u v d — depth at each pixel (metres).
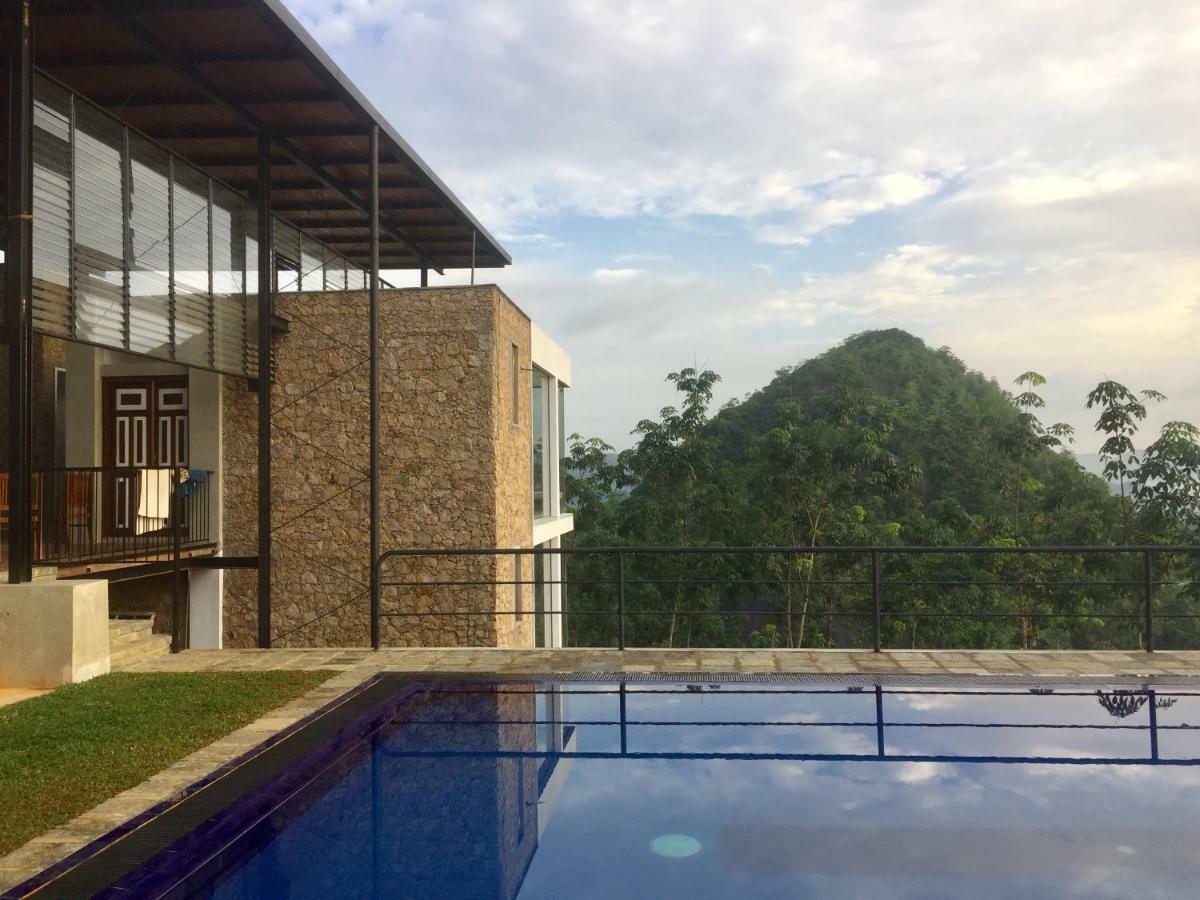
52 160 7.53
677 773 4.35
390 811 3.88
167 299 9.33
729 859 3.33
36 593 6.11
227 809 3.48
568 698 5.69
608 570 30.50
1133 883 3.08
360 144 10.58
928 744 4.71
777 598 28.80
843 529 28.56
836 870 3.21
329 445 11.66
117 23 7.63
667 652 6.86
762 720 5.18
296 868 3.29
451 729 5.10
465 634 11.50
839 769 4.36
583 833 3.61
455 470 11.59
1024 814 3.77
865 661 6.42
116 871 2.91
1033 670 6.05
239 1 7.27
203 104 9.34
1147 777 4.20
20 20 6.52
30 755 4.24
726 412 44.22
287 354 11.73
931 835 3.55
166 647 8.40
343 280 14.46
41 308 7.35
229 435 11.70
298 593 11.59
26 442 6.48
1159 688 5.66
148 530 10.79
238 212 10.96
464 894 3.04
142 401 11.88
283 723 4.83
